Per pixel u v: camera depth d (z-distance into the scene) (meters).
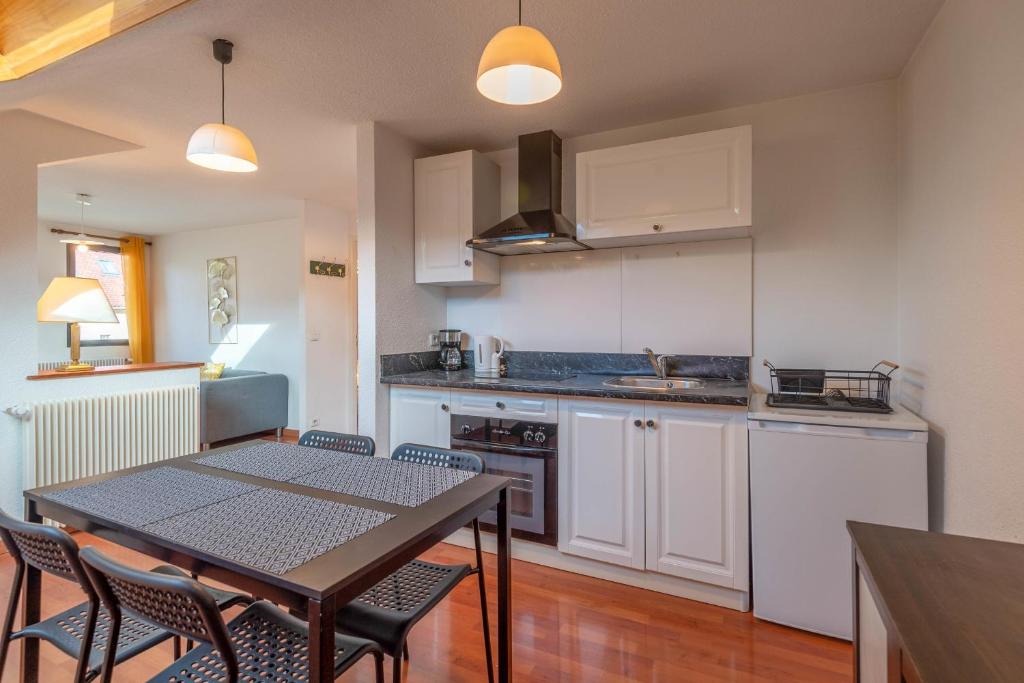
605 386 2.48
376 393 2.86
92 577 1.04
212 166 1.94
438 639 1.93
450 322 3.44
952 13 1.70
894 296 2.35
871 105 2.39
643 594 2.27
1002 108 1.35
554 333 3.12
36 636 1.26
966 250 1.58
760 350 2.61
